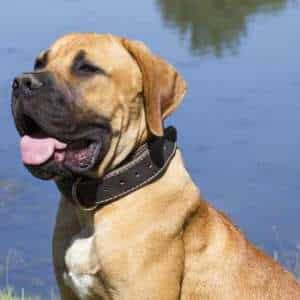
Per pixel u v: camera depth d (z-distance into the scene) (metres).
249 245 7.15
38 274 11.90
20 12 25.86
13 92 6.47
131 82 6.62
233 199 15.05
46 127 6.37
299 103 19.44
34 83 6.36
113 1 28.47
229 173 15.95
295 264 11.57
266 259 7.16
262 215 14.38
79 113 6.46
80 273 6.66
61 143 6.47
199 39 24.78
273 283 7.06
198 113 18.86
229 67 22.31
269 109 19.08
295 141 17.25
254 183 15.58
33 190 14.73
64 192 6.71
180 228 6.67
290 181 15.57
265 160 16.48
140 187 6.61
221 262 6.91
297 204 14.73
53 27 23.61
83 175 6.60
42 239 13.05
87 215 6.68
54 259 6.90
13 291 10.36
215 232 6.96
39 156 6.43
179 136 17.50
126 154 6.63
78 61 6.53
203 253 6.85
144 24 25.39
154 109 6.56
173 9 28.06
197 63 22.61
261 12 28.86
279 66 22.52
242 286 6.95
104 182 6.60
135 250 6.51
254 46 24.61
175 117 18.64
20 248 12.73
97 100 6.52
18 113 6.44
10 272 11.93
